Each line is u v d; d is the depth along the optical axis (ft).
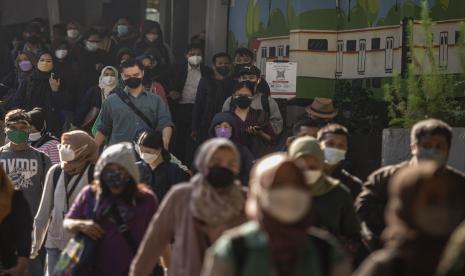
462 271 17.90
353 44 61.46
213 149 27.14
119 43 71.87
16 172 44.50
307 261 20.74
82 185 38.06
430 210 18.47
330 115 53.06
